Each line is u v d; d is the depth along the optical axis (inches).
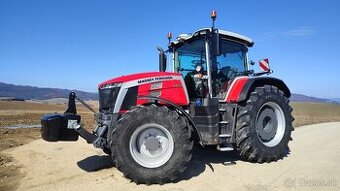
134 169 205.2
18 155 305.1
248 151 247.6
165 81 232.7
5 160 284.0
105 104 238.4
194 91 268.4
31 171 245.4
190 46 280.2
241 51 286.7
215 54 243.9
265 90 260.2
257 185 198.2
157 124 210.5
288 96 290.4
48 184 212.1
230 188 194.4
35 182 217.5
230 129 246.8
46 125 216.7
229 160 261.7
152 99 224.1
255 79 258.8
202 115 235.8
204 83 259.4
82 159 278.8
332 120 803.4
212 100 235.0
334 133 424.8
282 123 269.3
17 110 1352.1
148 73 235.9
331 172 221.0
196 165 246.8
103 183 209.8
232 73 279.0
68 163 265.9
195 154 283.4
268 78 269.7
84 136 225.3
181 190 194.2
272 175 218.2
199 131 236.7
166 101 223.8
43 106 1850.4
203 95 258.8
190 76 273.1
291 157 270.5
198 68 253.4
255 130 248.7
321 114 1165.7
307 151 294.4
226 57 276.5
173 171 206.8
